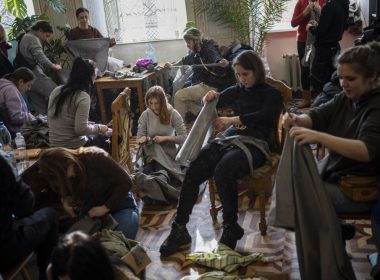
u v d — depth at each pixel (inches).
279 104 105.7
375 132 70.0
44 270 90.8
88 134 129.0
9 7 219.3
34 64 194.5
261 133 107.4
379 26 138.3
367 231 109.0
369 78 72.9
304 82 216.2
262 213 109.6
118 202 96.7
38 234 84.7
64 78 203.2
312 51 200.1
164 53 235.5
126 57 238.2
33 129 142.7
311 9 210.1
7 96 143.0
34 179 95.3
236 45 187.8
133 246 84.7
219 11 219.8
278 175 76.2
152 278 98.1
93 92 191.5
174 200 131.4
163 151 137.8
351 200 77.4
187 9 223.9
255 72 105.1
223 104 110.6
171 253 106.0
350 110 78.8
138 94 187.8
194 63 187.3
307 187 74.5
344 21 195.2
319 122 81.5
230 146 106.2
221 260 99.0
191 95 183.2
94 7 230.1
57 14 231.1
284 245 106.8
